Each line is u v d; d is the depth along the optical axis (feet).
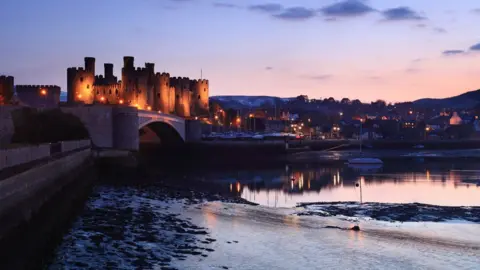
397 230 151.64
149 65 570.05
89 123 284.61
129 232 123.85
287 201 224.74
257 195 244.83
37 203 103.71
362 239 136.15
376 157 537.65
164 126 416.46
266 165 431.43
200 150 467.52
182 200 190.49
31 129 254.06
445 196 242.78
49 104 506.07
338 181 310.65
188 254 109.70
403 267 110.83
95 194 182.19
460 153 616.39
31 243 87.04
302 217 169.99
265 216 167.22
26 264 80.28
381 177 333.62
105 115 288.92
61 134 261.85
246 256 113.09
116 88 527.81
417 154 595.06
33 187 102.06
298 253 118.73
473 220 171.01
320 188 276.00
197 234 130.82
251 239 130.21
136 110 304.09
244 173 358.84
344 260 114.32
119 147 295.48
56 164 134.21
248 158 486.38
